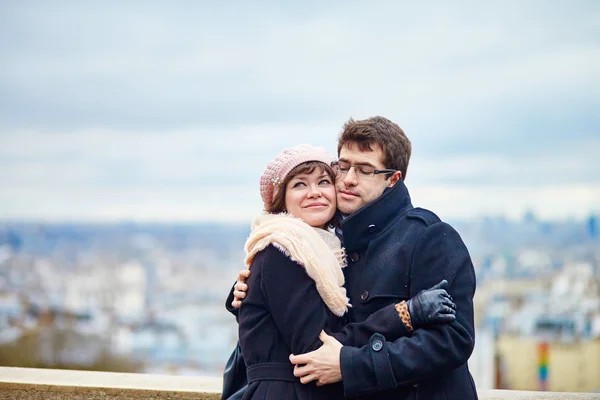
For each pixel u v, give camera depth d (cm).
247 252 305
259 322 294
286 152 308
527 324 5078
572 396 366
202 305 9106
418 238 294
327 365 281
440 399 290
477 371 3506
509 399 365
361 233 303
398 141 305
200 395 356
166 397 359
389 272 294
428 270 289
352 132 305
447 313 279
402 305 283
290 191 305
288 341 288
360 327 286
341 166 309
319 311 288
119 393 362
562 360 3825
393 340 283
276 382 290
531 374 3662
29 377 378
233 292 319
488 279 7650
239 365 319
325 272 287
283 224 294
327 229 315
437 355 276
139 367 3628
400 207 306
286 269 290
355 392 279
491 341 4266
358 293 299
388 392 293
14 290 7544
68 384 366
